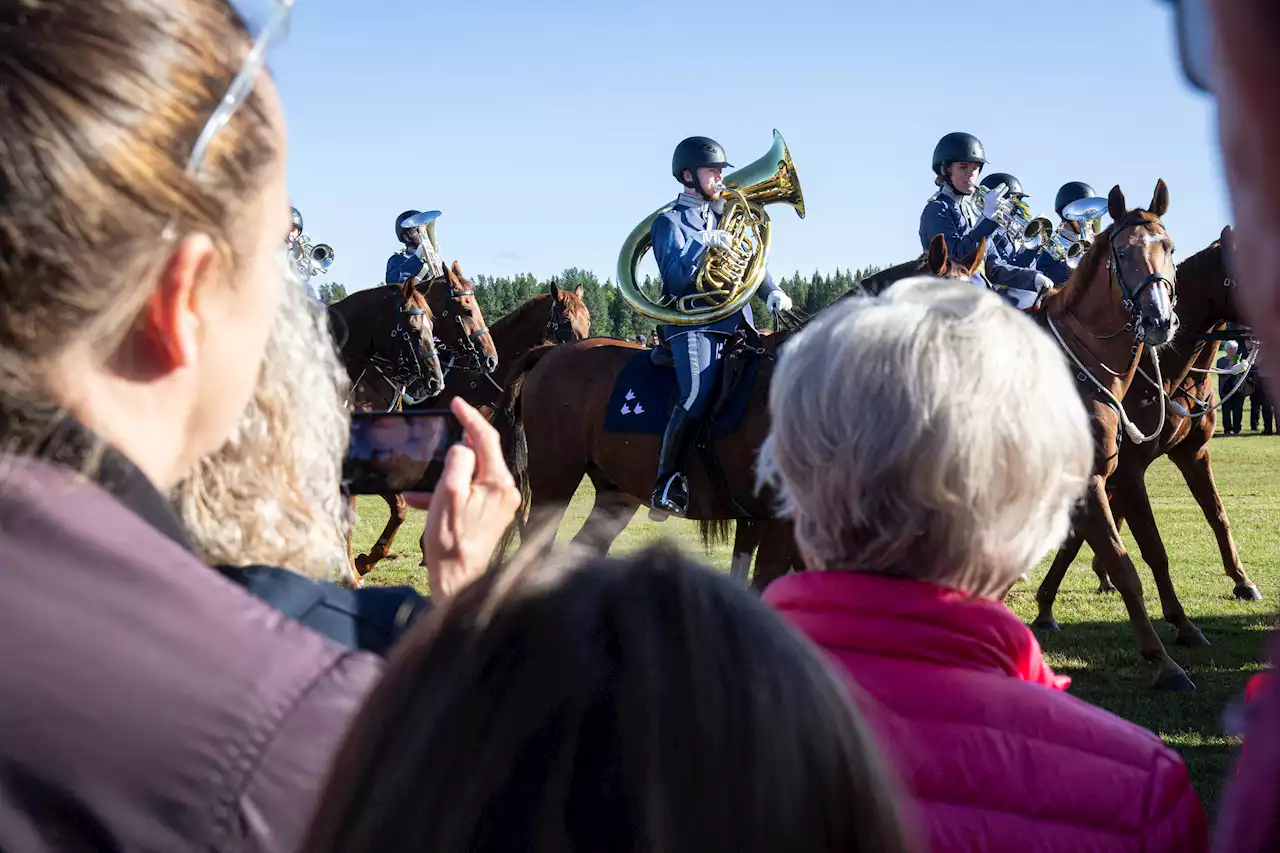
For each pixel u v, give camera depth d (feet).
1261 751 1.65
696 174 20.39
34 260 2.19
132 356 2.43
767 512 19.26
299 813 2.10
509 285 187.83
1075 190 36.86
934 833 3.28
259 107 2.56
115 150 2.23
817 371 4.00
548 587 1.93
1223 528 25.43
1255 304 1.28
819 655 1.93
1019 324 4.03
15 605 2.09
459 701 1.84
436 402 33.81
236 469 3.20
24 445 2.26
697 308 19.81
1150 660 18.83
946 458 3.68
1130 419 21.12
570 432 21.47
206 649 2.15
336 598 2.94
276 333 3.34
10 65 2.19
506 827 1.74
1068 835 3.34
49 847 2.05
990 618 3.72
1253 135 1.19
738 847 1.74
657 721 1.74
